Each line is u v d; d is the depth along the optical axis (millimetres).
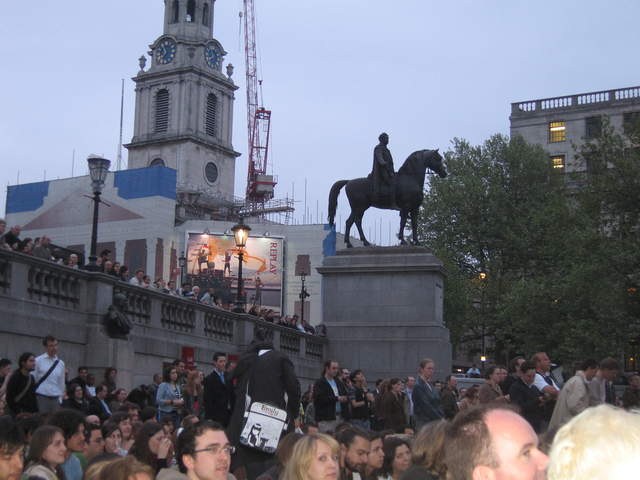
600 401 12945
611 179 39312
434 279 31562
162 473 7199
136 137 116188
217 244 83188
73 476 9617
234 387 14266
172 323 24922
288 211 118938
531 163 63062
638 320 41000
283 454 8695
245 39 147500
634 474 2365
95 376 20609
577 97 71875
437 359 30859
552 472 2508
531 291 49094
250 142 145375
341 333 32062
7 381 14125
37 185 94062
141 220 88312
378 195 32344
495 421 3580
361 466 9695
